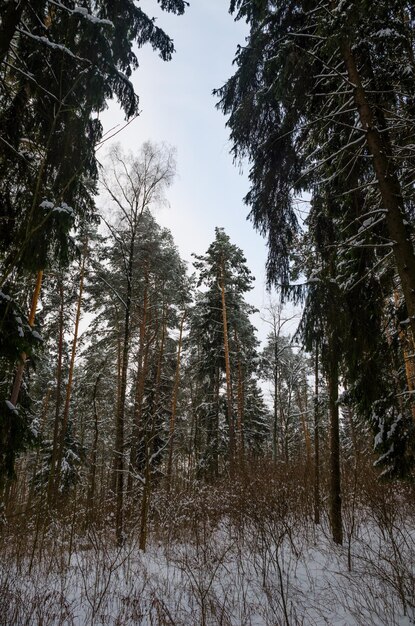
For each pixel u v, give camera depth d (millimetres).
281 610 4691
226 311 19406
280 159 6418
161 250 16625
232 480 10891
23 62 5488
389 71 5492
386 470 5996
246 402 24078
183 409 22469
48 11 5984
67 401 16312
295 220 6605
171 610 4984
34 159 5723
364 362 5910
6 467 5141
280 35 6332
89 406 18688
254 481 9836
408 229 4977
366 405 6004
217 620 4531
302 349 6680
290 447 23750
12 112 5668
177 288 19062
